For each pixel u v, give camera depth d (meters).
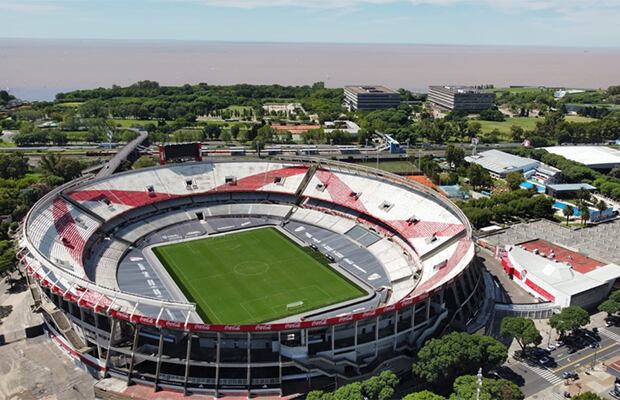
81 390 92.19
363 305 115.00
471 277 117.88
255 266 134.75
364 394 83.56
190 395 88.75
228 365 89.81
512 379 95.44
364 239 150.25
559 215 195.12
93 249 138.38
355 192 169.12
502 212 180.75
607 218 190.38
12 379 94.75
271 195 178.62
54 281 105.38
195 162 185.50
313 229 159.88
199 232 156.75
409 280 124.44
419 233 141.62
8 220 166.62
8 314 116.88
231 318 109.44
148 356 91.12
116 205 157.88
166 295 118.75
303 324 89.69
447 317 106.25
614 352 104.44
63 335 103.50
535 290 126.44
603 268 132.50
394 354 100.06
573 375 96.25
